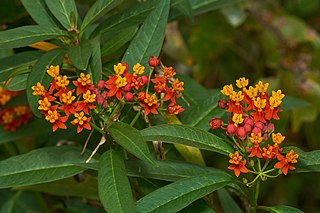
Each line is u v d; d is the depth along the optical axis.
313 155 0.72
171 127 0.71
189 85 0.86
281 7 1.25
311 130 1.21
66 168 0.76
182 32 1.14
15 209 1.00
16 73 0.75
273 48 1.20
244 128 0.71
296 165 0.72
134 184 0.78
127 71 0.73
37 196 0.96
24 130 0.86
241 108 0.72
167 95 0.73
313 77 1.18
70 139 0.86
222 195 0.82
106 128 0.72
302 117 1.16
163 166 0.75
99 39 0.76
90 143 0.84
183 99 0.82
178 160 0.76
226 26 1.16
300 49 1.20
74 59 0.73
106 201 0.68
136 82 0.72
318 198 1.24
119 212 0.67
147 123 0.77
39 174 0.75
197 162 0.80
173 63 1.19
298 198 1.25
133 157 0.85
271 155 0.70
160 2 0.77
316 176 1.22
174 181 0.74
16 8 0.91
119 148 0.75
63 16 0.78
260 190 1.21
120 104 0.72
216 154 1.15
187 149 0.80
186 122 0.79
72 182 0.83
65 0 0.78
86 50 0.74
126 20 0.79
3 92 0.85
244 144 0.71
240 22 1.15
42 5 0.79
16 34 0.75
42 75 0.73
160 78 0.73
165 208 0.69
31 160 0.76
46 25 0.79
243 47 1.20
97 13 0.76
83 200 0.93
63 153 0.76
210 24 1.15
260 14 1.19
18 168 0.75
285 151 0.71
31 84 0.73
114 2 0.76
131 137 0.69
